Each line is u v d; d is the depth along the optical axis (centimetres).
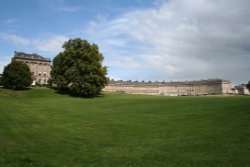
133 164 1529
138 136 2323
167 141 2100
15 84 9788
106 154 1739
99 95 9094
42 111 4072
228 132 2306
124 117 3488
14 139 2108
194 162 1546
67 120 3231
